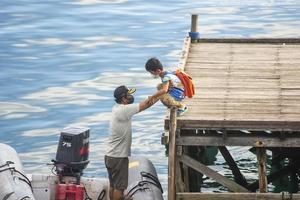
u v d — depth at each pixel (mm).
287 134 33219
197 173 41188
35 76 60125
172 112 31734
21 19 77938
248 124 32312
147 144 47750
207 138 32656
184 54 42156
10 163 34250
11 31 73125
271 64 41375
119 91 31406
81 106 53781
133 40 70500
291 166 40906
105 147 47125
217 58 42531
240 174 41688
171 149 31609
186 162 33062
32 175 34906
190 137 32656
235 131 34594
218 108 34406
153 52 66562
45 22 77000
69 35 72312
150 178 35188
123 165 31672
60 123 50594
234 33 71375
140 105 31156
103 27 75250
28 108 53156
